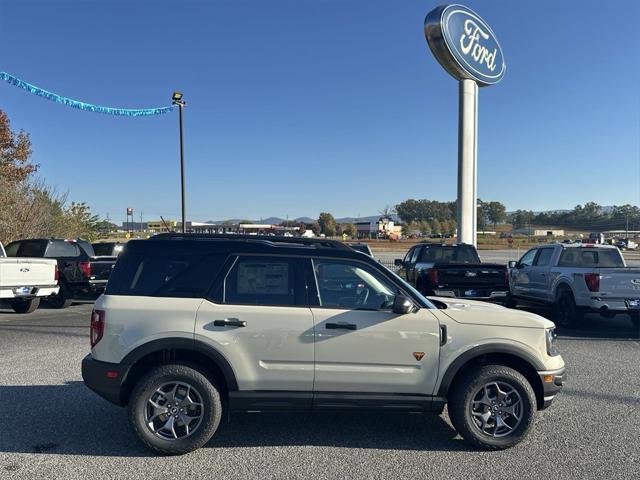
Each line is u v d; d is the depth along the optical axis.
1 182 21.45
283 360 4.53
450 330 4.64
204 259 4.72
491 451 4.62
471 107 19.55
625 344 9.55
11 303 13.07
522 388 4.62
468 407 4.62
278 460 4.38
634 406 5.88
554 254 12.11
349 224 113.31
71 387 6.35
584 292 10.77
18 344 8.85
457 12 18.89
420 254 14.87
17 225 21.62
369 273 4.79
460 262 13.34
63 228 25.36
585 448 4.68
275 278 4.71
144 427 4.43
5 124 23.41
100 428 5.05
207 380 4.50
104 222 32.69
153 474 4.09
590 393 6.37
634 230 149.12
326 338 4.54
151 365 4.67
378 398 4.58
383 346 4.57
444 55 18.64
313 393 4.55
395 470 4.21
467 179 19.48
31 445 4.64
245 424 5.23
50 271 12.35
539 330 4.74
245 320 4.51
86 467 4.21
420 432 5.07
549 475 4.13
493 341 4.64
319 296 4.68
